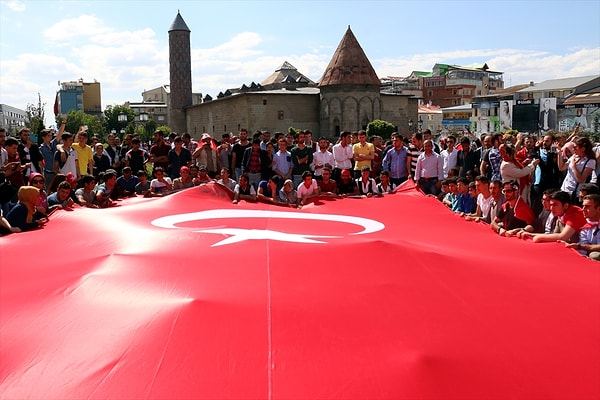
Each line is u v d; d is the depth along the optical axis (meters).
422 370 2.53
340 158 11.48
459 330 3.01
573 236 5.64
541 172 10.66
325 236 5.59
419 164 10.84
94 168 12.61
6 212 7.58
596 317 3.28
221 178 10.70
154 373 2.53
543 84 88.38
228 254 4.56
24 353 2.79
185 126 91.38
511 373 2.58
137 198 9.70
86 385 2.46
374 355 2.69
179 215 6.93
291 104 73.31
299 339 2.84
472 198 8.70
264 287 3.61
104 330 2.98
